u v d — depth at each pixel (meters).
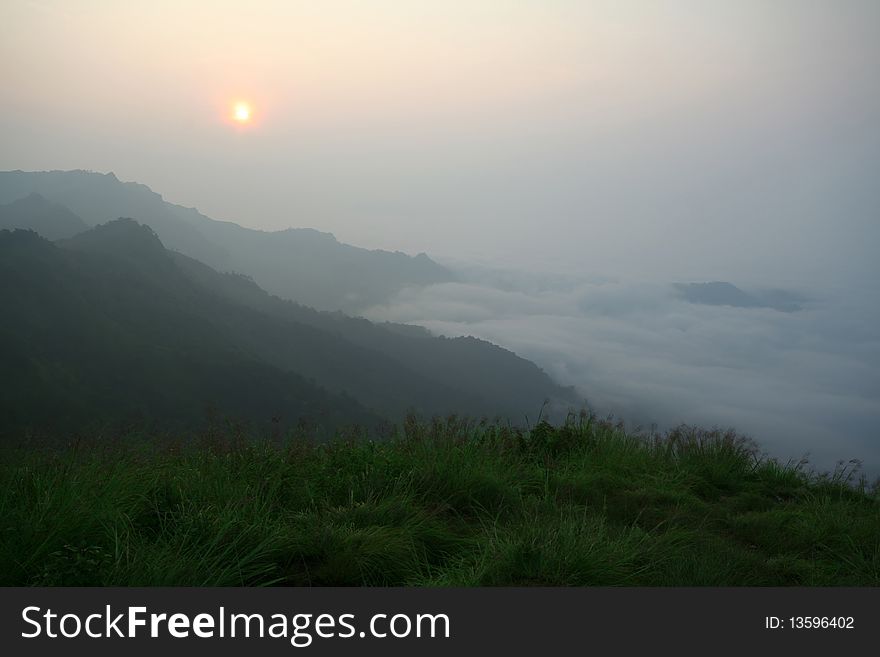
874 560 5.32
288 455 6.55
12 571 4.04
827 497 7.30
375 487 6.11
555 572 4.58
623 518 6.31
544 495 6.64
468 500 6.23
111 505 4.80
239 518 4.90
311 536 4.91
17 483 4.95
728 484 8.06
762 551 5.71
